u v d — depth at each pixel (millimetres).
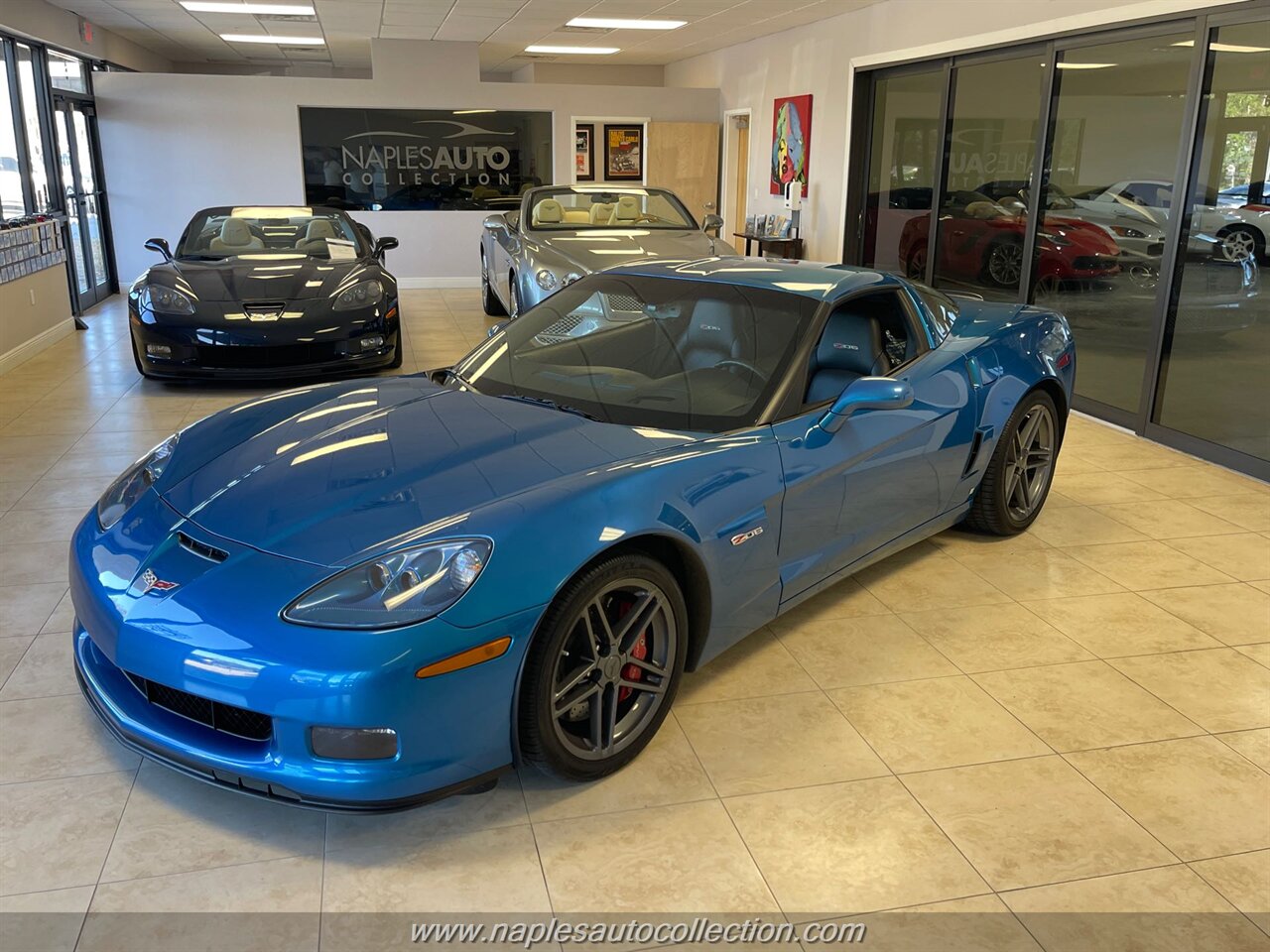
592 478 2141
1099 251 5738
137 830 2012
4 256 6797
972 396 3273
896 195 8648
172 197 11367
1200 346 4941
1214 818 2137
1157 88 5203
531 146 12320
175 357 5895
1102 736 2449
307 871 1910
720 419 2547
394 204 12031
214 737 1943
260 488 2201
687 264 3273
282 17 10508
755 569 2486
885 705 2568
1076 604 3213
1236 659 2861
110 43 11953
